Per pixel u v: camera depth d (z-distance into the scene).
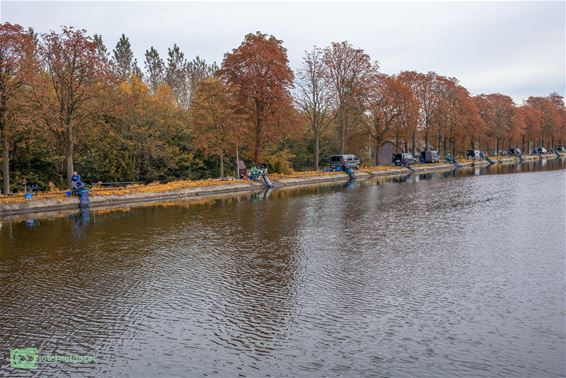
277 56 53.62
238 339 11.17
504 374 9.49
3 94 33.91
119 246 20.94
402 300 13.52
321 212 31.11
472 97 103.94
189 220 28.16
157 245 21.06
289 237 22.58
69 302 13.70
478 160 106.94
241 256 18.81
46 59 38.62
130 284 15.32
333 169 68.19
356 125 72.44
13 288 15.03
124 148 51.06
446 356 10.23
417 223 26.14
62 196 35.62
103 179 50.16
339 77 65.06
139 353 10.55
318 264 17.47
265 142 61.69
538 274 15.77
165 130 55.09
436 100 85.88
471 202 35.12
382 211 31.22
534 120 120.06
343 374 9.56
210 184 47.47
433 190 45.47
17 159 42.28
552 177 58.19
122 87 53.03
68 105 38.03
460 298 13.60
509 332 11.34
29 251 20.12
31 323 12.23
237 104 51.97
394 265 17.17
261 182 52.59
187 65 96.56
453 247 19.91
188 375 9.62
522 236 21.78
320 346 10.75
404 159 80.69
